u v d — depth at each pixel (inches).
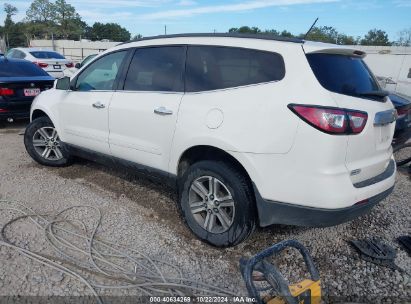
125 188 186.1
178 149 137.9
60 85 194.5
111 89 168.2
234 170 126.0
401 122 244.4
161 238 140.9
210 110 128.1
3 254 125.4
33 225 146.8
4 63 303.7
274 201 118.1
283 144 113.0
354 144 112.0
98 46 1790.1
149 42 157.5
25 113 292.8
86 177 199.9
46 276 115.8
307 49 116.6
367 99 120.2
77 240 137.3
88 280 115.3
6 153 240.1
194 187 136.3
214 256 130.5
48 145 210.1
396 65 737.6
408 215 169.3
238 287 115.4
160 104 143.6
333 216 111.6
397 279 122.2
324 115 107.4
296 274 123.0
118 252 130.6
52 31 2753.4
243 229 124.9
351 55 129.7
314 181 110.2
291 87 114.3
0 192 176.7
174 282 116.1
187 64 141.3
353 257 133.8
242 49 128.0
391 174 132.5
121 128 160.7
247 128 119.0
